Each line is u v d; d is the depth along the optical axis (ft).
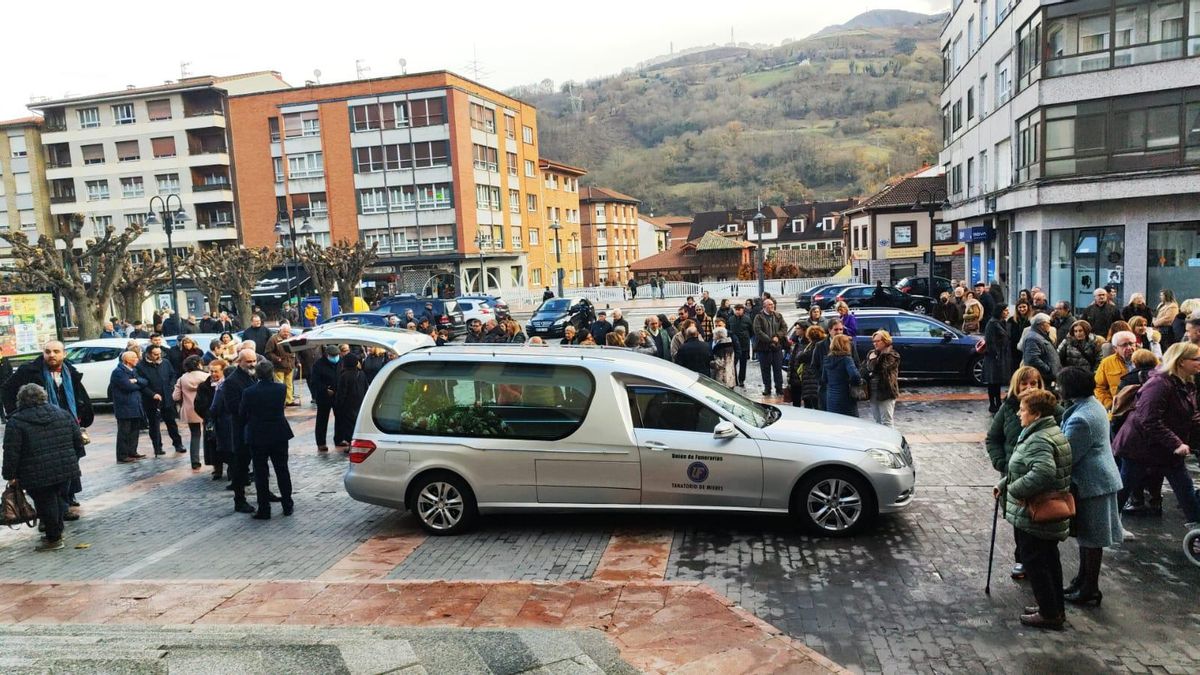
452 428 25.75
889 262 177.06
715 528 25.14
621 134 522.06
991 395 41.27
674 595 19.21
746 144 462.60
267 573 22.77
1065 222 80.69
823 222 324.19
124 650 14.52
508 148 204.23
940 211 172.96
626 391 25.20
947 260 173.78
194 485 34.32
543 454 24.99
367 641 15.30
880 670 15.87
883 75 553.23
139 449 43.75
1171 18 71.67
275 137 189.37
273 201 191.01
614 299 188.85
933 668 15.87
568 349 26.66
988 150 102.06
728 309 57.16
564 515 27.04
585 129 506.07
